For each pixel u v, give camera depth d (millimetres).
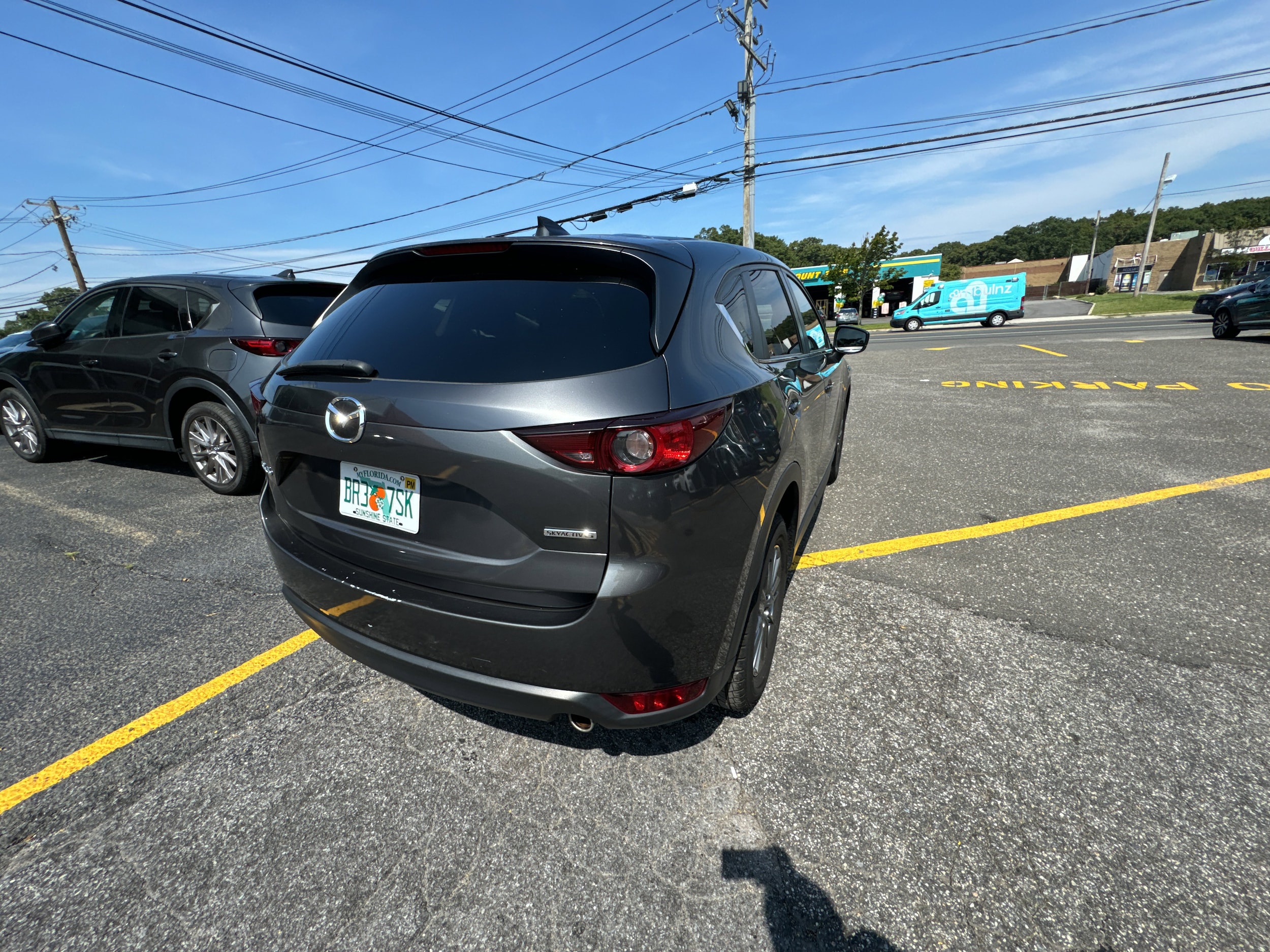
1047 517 3949
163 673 2471
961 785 1871
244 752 2053
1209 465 4902
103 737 2125
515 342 1605
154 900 1562
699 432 1530
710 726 2145
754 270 2447
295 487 2006
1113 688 2301
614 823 1766
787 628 2742
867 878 1591
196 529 3906
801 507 2482
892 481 4738
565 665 1517
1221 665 2424
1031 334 18797
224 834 1748
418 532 1661
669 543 1483
